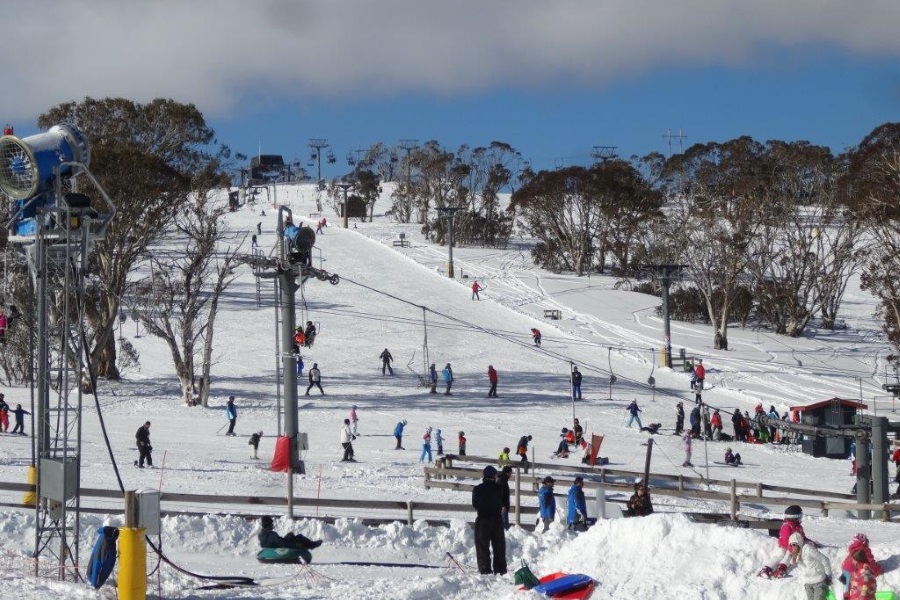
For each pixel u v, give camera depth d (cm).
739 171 9800
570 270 10981
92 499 2236
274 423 4584
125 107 6000
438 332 7138
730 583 1295
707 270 7975
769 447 4562
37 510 1566
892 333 6869
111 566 1367
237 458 3494
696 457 4162
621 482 3089
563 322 7888
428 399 5341
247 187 17412
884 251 8169
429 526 1927
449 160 14138
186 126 6119
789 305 8506
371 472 3272
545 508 2138
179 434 4141
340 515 2267
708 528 1390
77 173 1650
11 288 3569
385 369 6038
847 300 10362
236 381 5641
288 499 1959
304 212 16850
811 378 6644
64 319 1585
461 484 2870
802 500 2634
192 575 1484
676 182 12938
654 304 9000
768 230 8762
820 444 4384
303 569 1628
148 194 5116
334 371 5984
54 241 1630
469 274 9950
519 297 8825
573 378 5475
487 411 5075
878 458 2922
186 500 1919
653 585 1316
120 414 4631
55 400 4809
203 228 5538
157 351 6325
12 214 1706
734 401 5766
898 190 6894
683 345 7475
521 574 1374
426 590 1349
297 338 3350
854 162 8456
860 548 1220
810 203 9800
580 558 1428
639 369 6475
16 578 1413
